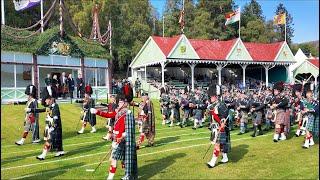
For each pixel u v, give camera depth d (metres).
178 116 16.95
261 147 10.62
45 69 25.88
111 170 7.14
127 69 49.19
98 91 27.39
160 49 31.36
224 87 29.41
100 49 27.75
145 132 11.00
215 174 7.54
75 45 25.94
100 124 16.47
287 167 7.97
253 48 37.38
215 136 8.34
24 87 23.72
